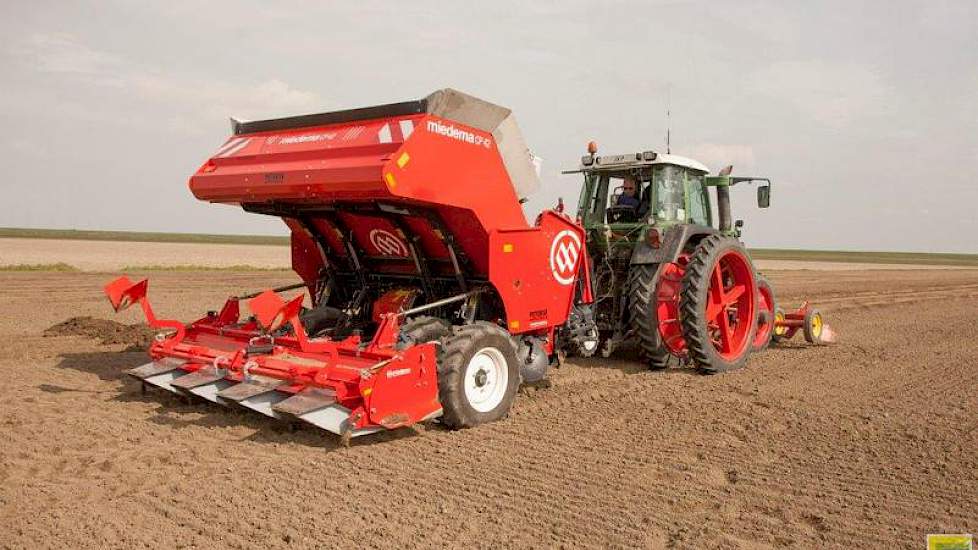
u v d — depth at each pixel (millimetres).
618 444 5215
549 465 4703
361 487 4227
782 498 4195
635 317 7969
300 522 3705
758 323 9172
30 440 4996
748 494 4258
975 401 6695
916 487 4406
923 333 11680
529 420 5844
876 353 9508
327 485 4242
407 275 7004
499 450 5000
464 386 5480
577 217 9031
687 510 4008
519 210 6305
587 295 7398
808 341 10203
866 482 4484
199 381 5887
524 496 4141
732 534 3699
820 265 56344
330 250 7500
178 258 36812
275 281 20656
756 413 6168
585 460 4828
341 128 6012
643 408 6324
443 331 6012
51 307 13203
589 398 6676
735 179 9719
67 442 4961
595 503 4062
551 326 6746
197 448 4871
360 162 5543
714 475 4586
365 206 6172
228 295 16203
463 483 4332
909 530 3762
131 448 4863
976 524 3852
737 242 8312
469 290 6453
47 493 4035
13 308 12938
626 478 4492
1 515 3732
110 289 6355
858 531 3740
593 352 7676
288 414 5105
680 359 8508
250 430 5332
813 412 6234
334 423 4898
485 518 3814
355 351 5367
